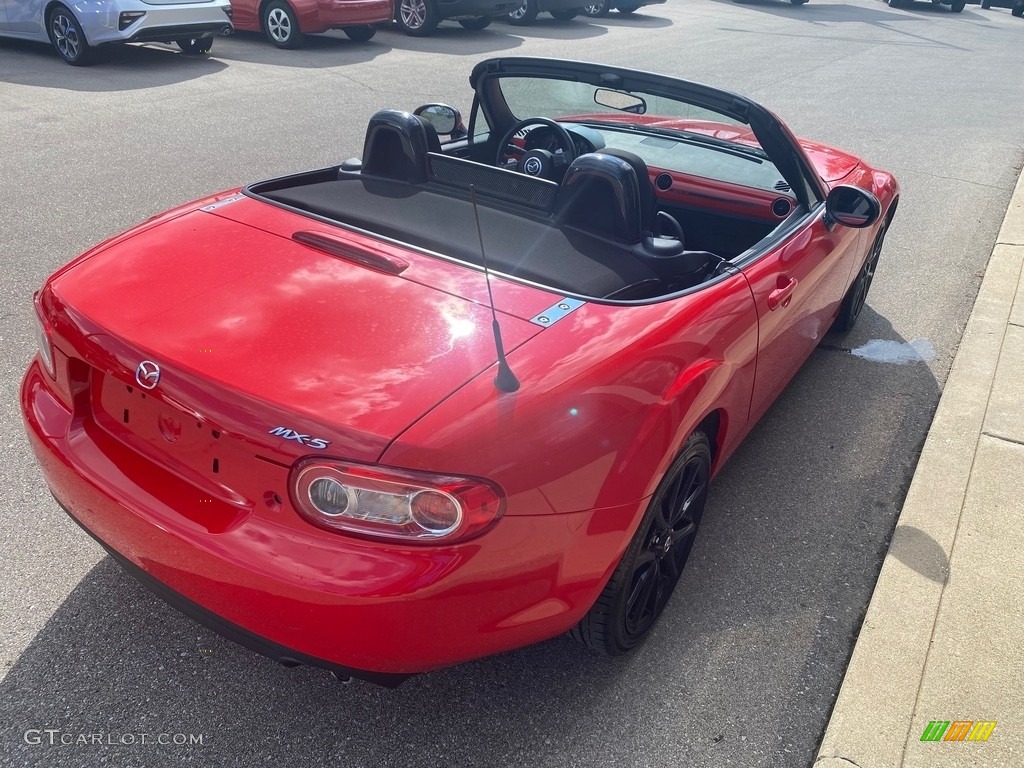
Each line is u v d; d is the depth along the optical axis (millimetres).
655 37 15938
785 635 2818
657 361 2330
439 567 1906
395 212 2785
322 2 11578
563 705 2494
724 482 3590
